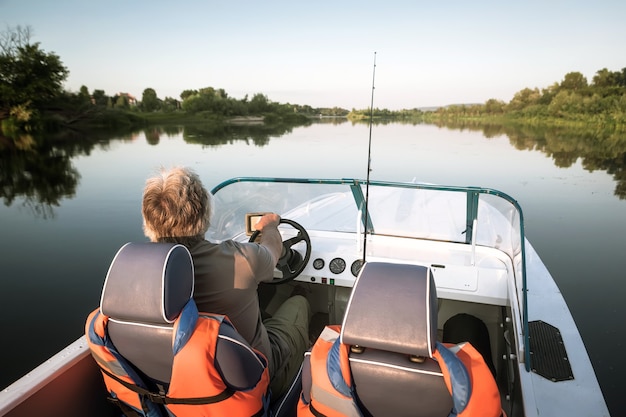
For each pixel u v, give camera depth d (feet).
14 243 22.06
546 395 4.25
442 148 59.82
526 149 58.08
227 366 3.39
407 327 2.64
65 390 4.36
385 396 2.84
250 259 4.44
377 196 7.35
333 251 7.50
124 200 32.04
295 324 5.97
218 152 58.70
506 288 6.43
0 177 45.03
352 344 2.79
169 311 3.23
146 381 3.74
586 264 16.70
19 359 12.15
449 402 2.72
